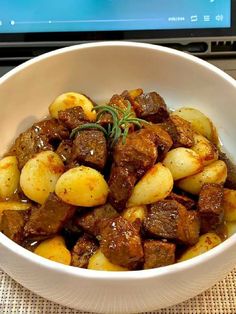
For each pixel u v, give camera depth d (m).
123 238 0.24
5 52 0.34
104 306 0.24
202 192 0.26
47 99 0.31
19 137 0.29
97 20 0.33
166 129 0.28
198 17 0.33
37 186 0.26
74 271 0.22
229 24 0.33
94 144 0.26
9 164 0.28
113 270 0.24
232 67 0.34
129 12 0.33
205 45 0.34
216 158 0.28
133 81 0.31
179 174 0.27
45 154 0.27
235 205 0.26
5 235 0.25
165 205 0.25
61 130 0.28
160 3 0.33
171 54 0.30
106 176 0.27
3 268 0.25
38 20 0.33
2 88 0.28
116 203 0.25
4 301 0.26
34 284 0.24
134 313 0.25
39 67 0.29
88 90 0.32
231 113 0.30
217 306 0.26
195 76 0.30
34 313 0.25
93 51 0.30
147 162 0.25
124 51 0.30
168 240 0.25
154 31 0.33
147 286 0.22
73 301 0.24
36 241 0.26
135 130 0.27
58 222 0.25
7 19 0.33
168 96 0.31
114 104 0.28
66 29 0.33
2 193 0.27
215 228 0.26
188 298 0.25
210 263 0.23
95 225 0.25
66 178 0.25
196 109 0.30
